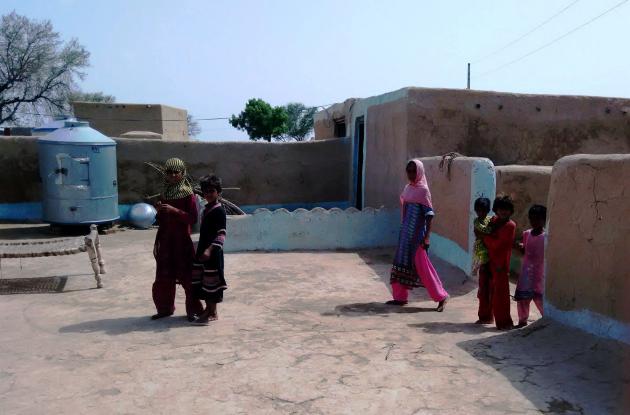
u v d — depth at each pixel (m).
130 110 21.27
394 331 4.89
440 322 5.30
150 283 7.32
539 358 3.97
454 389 3.51
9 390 3.63
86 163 11.38
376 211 9.91
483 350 4.22
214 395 3.50
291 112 45.41
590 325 4.16
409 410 3.23
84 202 11.45
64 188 11.30
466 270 7.38
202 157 14.52
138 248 10.08
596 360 3.81
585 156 4.27
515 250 7.92
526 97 11.01
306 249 9.64
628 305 3.82
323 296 6.58
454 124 10.51
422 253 5.89
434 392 3.47
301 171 15.23
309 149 15.22
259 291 6.80
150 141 14.08
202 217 5.30
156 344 4.58
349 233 9.80
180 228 5.41
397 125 10.66
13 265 8.42
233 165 14.77
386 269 8.17
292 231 9.58
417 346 4.39
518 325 5.17
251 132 37.56
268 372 3.87
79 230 11.85
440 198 8.47
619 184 3.91
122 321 5.43
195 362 4.10
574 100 11.42
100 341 4.70
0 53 31.52
